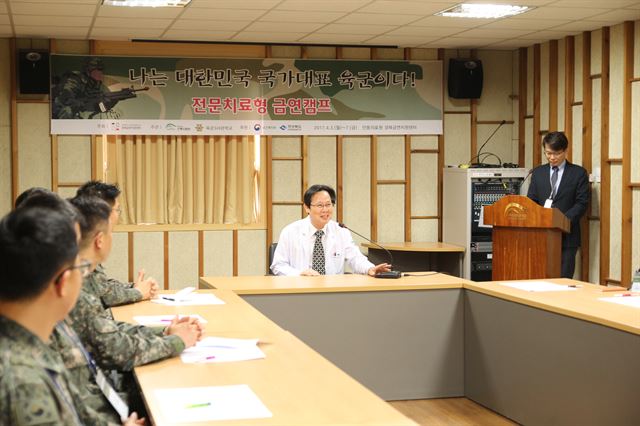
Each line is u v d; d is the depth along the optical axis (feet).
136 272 25.89
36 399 4.49
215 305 13.15
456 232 26.78
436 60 27.73
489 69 28.37
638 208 22.58
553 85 26.25
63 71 24.90
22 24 22.70
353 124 27.12
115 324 9.16
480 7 21.03
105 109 25.26
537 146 27.12
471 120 28.09
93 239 9.23
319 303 15.75
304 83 26.71
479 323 16.03
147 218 25.90
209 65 25.98
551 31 24.59
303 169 26.89
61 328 7.79
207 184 26.32
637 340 11.66
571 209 22.61
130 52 25.50
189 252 26.30
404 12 21.57
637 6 20.83
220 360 8.87
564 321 13.35
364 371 16.03
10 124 24.82
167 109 25.73
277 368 8.54
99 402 7.97
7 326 4.69
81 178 25.36
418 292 16.30
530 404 14.42
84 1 19.86
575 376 13.08
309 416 6.75
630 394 11.82
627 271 22.81
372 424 6.53
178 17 21.98
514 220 19.45
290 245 18.54
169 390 7.64
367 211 27.66
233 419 6.68
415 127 27.63
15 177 24.75
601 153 23.70
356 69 27.07
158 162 25.88
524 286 15.99
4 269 4.65
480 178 26.03
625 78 22.74
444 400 16.46
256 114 26.40
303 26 23.47
